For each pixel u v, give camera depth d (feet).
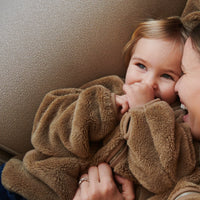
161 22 2.58
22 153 2.68
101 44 2.68
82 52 2.64
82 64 2.67
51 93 2.59
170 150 1.97
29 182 2.28
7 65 2.49
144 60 2.50
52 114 2.46
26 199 2.30
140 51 2.55
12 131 2.58
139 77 2.53
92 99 2.31
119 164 2.24
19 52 2.50
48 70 2.57
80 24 2.59
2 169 2.45
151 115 2.07
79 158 2.33
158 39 2.51
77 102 2.32
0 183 2.38
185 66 2.04
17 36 2.51
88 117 2.26
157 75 2.51
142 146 2.06
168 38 2.50
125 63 2.86
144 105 2.14
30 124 2.63
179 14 2.96
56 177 2.24
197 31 2.05
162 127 2.02
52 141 2.37
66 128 2.34
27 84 2.54
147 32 2.56
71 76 2.67
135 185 2.32
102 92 2.31
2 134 2.56
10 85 2.50
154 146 2.05
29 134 2.66
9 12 2.56
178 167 2.04
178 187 1.87
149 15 2.80
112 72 2.85
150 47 2.49
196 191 1.79
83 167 2.33
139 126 2.08
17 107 2.54
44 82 2.58
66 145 2.31
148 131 2.07
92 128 2.29
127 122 2.18
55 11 2.55
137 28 2.66
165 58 2.46
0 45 2.50
